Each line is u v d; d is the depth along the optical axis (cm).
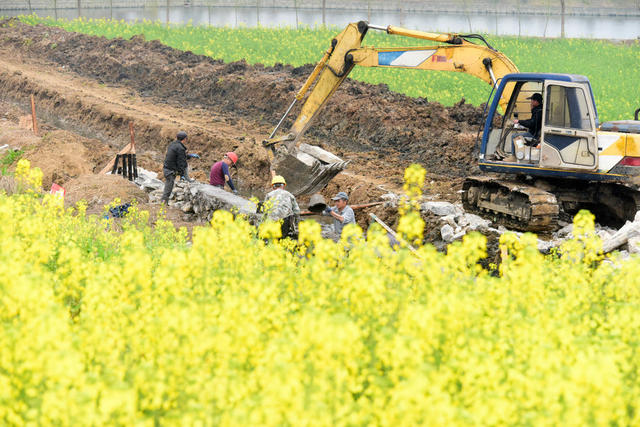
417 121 9519
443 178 7494
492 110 5516
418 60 6047
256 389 1641
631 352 1962
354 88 10900
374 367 1848
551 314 2148
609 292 2589
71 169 7856
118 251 3591
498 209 5469
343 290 2152
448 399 1438
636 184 4997
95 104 11488
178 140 6588
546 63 15000
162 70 13938
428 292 2145
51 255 3012
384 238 2402
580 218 2838
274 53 15938
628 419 1694
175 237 4247
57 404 1449
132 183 7056
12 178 5516
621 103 10806
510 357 1833
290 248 3281
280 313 2064
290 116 10912
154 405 1584
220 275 2431
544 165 5178
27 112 12325
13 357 1719
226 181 6400
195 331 1766
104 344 1823
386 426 1511
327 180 6581
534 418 1476
